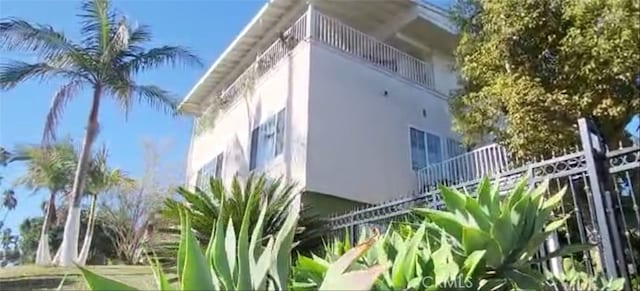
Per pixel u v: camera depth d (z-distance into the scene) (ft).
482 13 29.91
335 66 37.83
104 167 46.98
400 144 39.78
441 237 7.25
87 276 4.54
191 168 57.21
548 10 25.98
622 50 22.65
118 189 52.95
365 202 34.73
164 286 4.90
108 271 25.85
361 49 41.32
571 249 7.75
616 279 9.07
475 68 28.71
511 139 25.80
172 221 29.25
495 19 27.32
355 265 6.19
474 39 30.66
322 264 6.42
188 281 4.70
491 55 27.61
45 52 36.42
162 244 25.14
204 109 60.44
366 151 36.78
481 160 33.04
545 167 11.96
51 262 37.29
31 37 35.86
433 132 43.29
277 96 38.99
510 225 7.08
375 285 5.94
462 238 7.00
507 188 12.16
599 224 10.15
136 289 4.64
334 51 38.34
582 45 24.21
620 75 22.82
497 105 27.07
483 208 7.37
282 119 37.22
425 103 44.09
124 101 38.42
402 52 46.26
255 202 22.27
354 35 41.14
